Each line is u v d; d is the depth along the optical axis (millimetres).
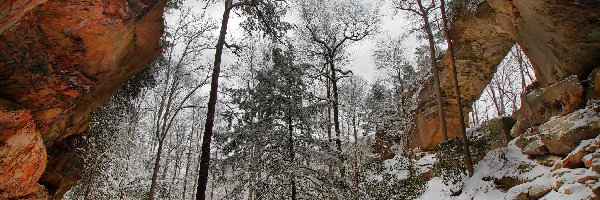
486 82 23422
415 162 23047
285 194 11492
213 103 12523
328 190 11461
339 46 23203
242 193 11711
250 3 13594
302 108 12133
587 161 9844
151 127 29797
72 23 7574
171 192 26094
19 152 7117
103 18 7969
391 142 29328
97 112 15305
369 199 12336
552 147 12086
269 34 14219
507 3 15477
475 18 19016
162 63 18141
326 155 11953
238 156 11828
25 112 7152
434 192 16359
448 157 16312
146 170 24219
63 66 8055
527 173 12359
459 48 21484
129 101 18969
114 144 18375
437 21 19219
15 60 7168
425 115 25891
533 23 14617
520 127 16359
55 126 8969
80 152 14469
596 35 12438
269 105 12359
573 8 12359
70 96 8484
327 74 22141
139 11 8914
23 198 7613
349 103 30016
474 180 14438
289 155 11836
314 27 22938
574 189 9406
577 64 13453
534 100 15445
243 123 12750
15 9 4887
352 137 30062
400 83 27438
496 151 15000
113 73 10102
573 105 12977
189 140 33969
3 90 7309
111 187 18750
